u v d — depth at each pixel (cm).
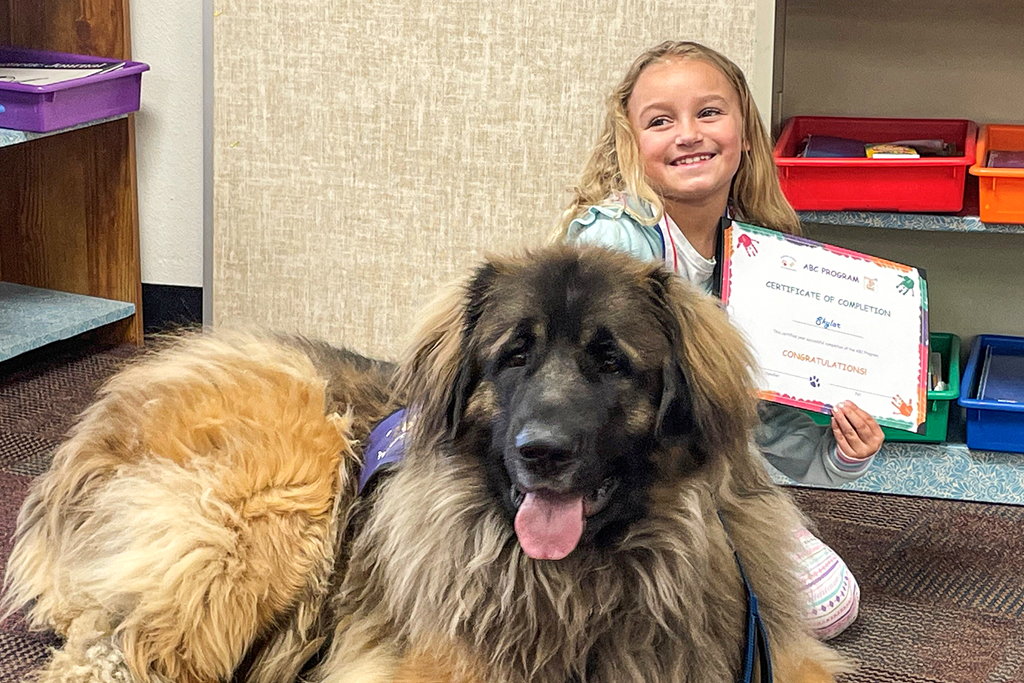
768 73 357
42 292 482
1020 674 270
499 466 208
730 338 214
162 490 235
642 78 282
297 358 268
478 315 211
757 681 219
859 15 391
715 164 278
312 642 241
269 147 424
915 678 268
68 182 470
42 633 269
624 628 212
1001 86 389
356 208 422
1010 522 354
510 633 211
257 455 234
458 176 412
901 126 392
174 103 460
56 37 457
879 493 374
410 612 218
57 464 264
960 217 349
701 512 210
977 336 407
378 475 241
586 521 204
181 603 229
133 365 279
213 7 417
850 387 284
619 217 270
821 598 272
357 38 409
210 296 445
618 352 199
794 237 295
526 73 399
